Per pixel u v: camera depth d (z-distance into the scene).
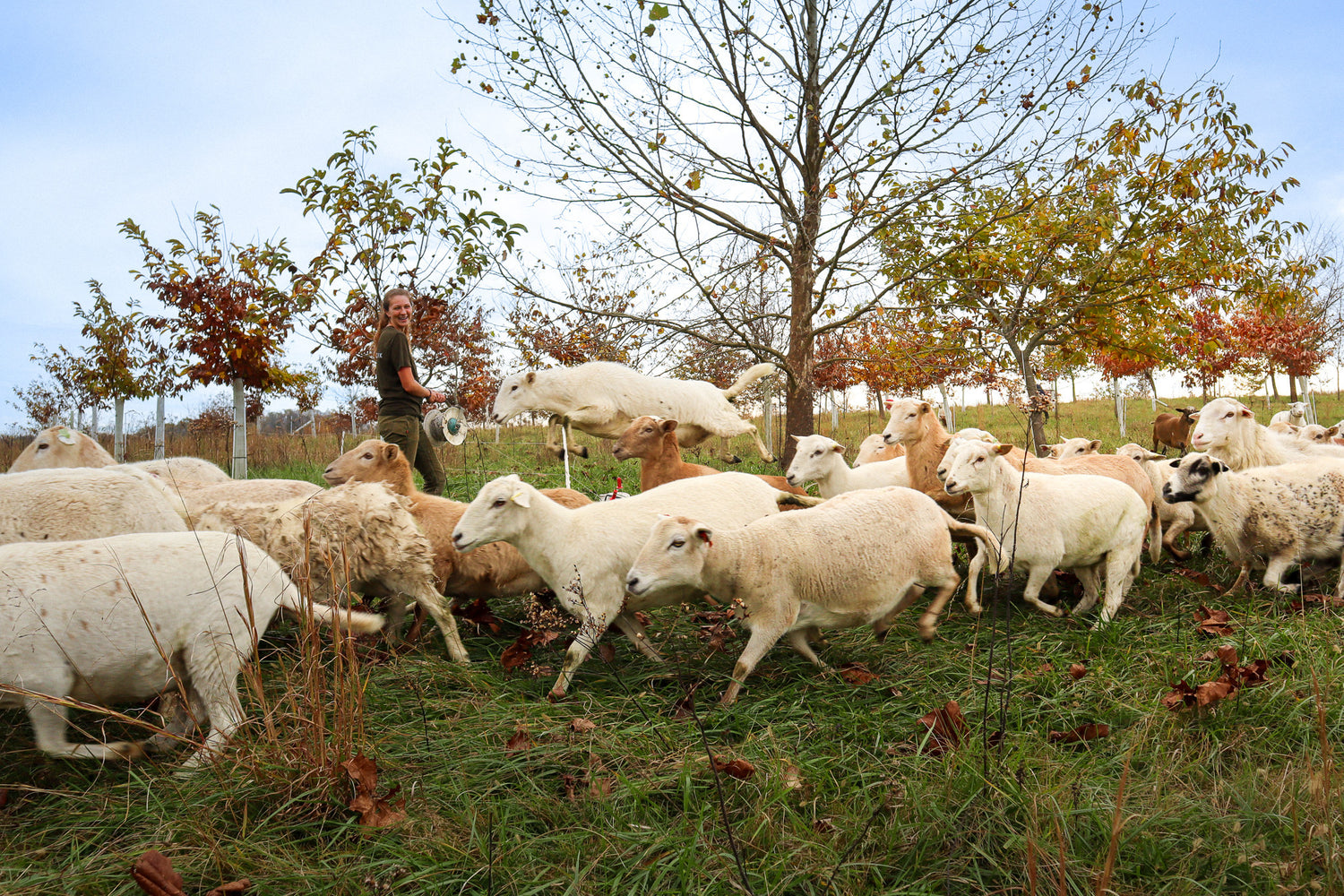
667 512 5.36
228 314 10.24
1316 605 5.71
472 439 17.23
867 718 4.02
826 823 3.19
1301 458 8.22
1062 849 2.51
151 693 3.87
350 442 20.67
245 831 3.13
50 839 3.30
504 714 4.19
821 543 4.77
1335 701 3.96
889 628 5.43
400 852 3.03
